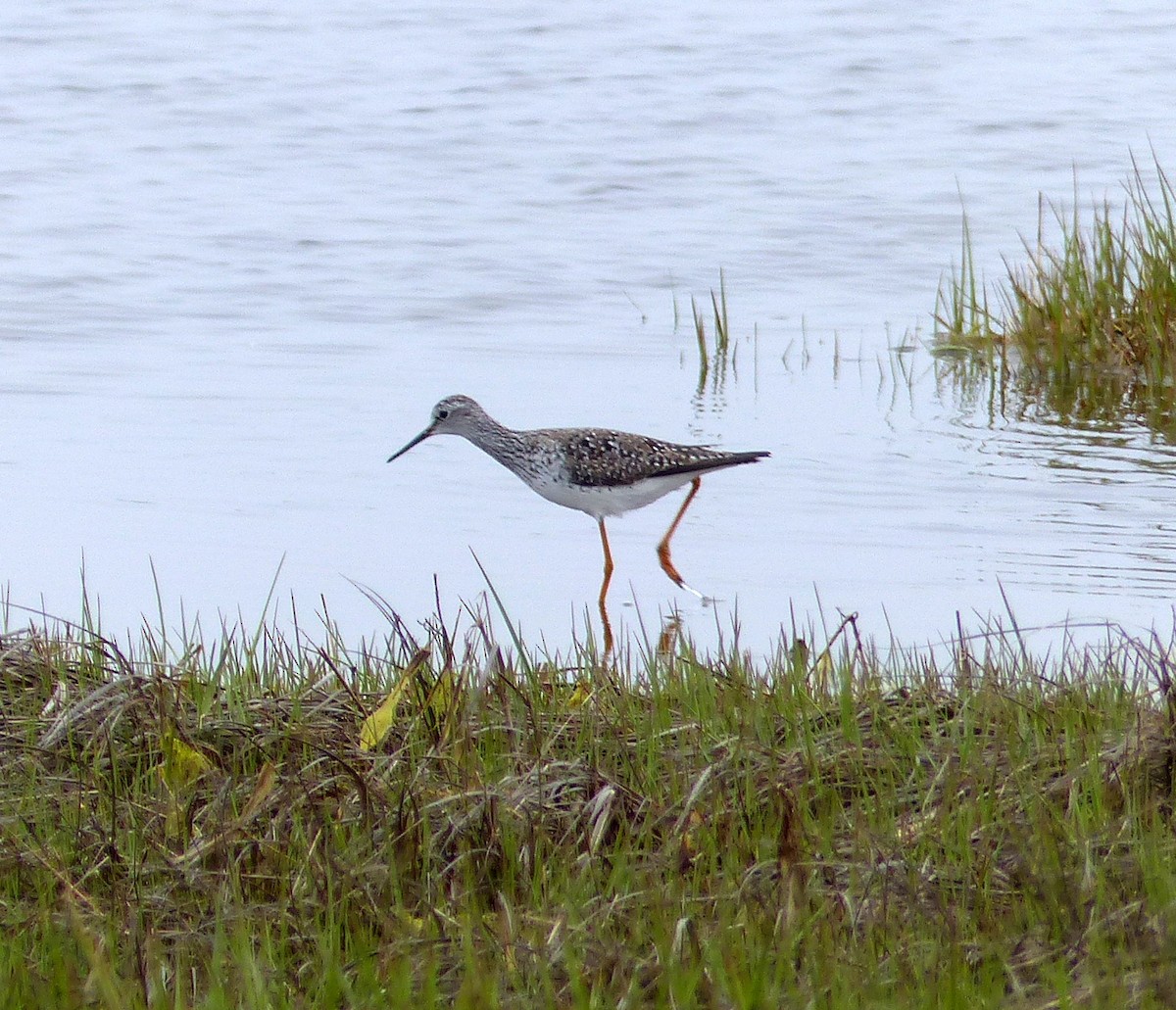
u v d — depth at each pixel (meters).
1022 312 20.62
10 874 7.70
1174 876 7.17
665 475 14.55
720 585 13.71
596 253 24.50
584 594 13.63
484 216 26.00
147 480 16.06
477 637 11.26
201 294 22.67
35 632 10.55
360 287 23.08
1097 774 8.13
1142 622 12.29
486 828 7.90
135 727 9.06
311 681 10.16
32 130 30.12
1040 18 38.06
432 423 15.27
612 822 8.10
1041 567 13.69
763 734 9.11
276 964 6.97
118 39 36.25
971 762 8.61
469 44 36.06
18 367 19.61
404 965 6.51
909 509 15.32
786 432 17.80
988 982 6.57
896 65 34.22
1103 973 6.55
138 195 26.86
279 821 8.02
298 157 28.98
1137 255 22.64
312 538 14.72
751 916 7.09
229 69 34.16
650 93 32.41
